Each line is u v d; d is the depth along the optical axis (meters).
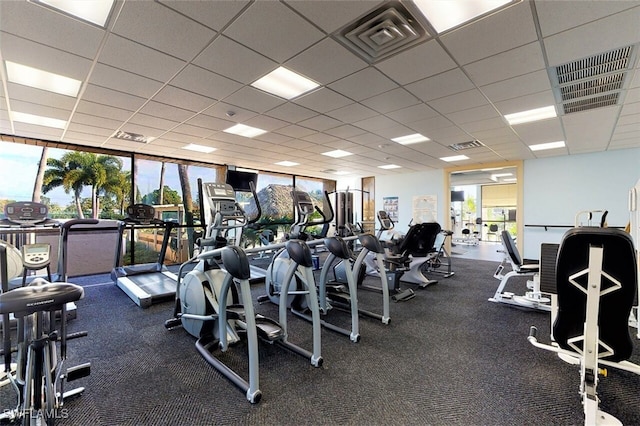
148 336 2.84
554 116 4.01
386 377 2.13
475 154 6.61
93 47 2.38
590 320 1.44
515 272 3.72
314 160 7.41
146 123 4.36
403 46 2.38
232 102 3.57
